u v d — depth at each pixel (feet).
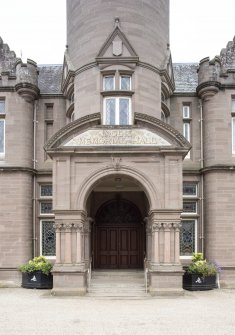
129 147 49.44
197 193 60.95
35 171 60.80
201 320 33.45
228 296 47.16
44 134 62.49
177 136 49.60
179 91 63.87
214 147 59.06
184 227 60.64
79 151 49.37
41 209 61.16
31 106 61.57
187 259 59.26
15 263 57.21
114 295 46.42
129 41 54.80
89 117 50.60
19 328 30.81
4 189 58.54
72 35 59.47
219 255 56.70
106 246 65.26
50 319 33.88
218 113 59.72
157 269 47.16
